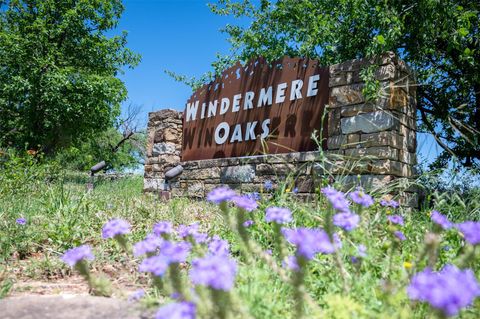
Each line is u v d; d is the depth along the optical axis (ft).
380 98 19.53
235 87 28.22
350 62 20.92
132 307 7.20
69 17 60.59
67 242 13.47
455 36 25.89
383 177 18.69
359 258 8.03
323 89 23.06
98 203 19.97
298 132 23.81
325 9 33.22
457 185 16.48
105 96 59.88
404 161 19.71
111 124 70.79
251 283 7.30
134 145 116.67
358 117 20.20
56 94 54.03
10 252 12.45
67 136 64.13
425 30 27.27
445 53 32.71
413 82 21.07
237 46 45.98
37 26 57.77
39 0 61.16
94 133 72.33
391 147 18.90
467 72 31.27
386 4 26.55
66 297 7.88
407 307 6.47
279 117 25.07
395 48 29.84
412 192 19.75
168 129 31.76
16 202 18.52
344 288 7.07
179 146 31.94
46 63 55.21
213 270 4.45
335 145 20.95
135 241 13.56
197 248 8.23
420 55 29.53
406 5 27.76
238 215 7.54
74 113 58.39
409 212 14.88
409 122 20.39
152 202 22.44
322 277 8.16
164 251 5.74
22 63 56.24
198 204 24.26
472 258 6.82
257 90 26.71
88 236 14.38
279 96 25.32
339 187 15.17
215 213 19.44
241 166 26.11
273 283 8.13
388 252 9.33
